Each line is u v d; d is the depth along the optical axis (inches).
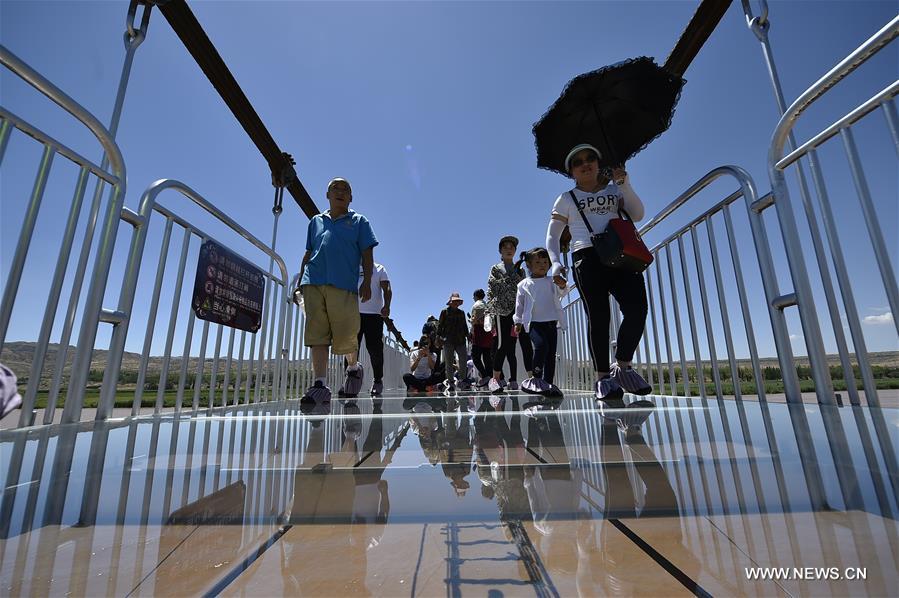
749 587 18.3
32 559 22.6
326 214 131.6
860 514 25.5
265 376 151.3
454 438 57.6
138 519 28.5
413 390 265.1
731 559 20.8
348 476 38.6
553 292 152.1
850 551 21.1
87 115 75.2
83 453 49.8
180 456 48.0
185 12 114.5
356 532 25.6
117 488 35.6
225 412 102.2
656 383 141.8
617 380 110.8
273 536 25.3
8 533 26.2
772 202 86.0
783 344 85.0
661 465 38.5
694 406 86.4
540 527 25.5
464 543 23.6
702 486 32.0
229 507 30.5
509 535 24.4
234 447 53.3
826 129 70.5
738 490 30.7
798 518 25.3
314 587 19.3
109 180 82.6
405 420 79.5
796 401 82.7
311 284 124.0
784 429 52.8
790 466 36.2
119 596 18.8
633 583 18.8
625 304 106.8
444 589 18.7
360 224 130.9
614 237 97.4
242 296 133.6
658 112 124.0
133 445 55.0
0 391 37.8
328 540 24.5
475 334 271.7
